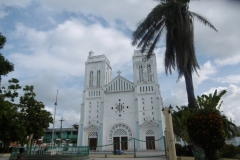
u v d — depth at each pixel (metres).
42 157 21.06
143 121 57.56
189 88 19.86
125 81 64.38
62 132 89.56
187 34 19.69
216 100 16.81
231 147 21.31
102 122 59.75
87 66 69.31
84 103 63.59
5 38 19.80
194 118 13.60
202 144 13.07
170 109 17.53
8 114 27.98
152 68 62.69
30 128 35.62
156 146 53.88
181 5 21.14
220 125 12.90
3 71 20.34
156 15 20.97
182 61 19.44
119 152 38.66
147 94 60.09
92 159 23.91
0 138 31.30
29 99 37.31
